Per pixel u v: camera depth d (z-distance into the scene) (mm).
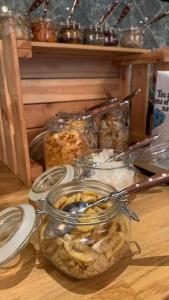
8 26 566
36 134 780
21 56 565
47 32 627
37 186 508
